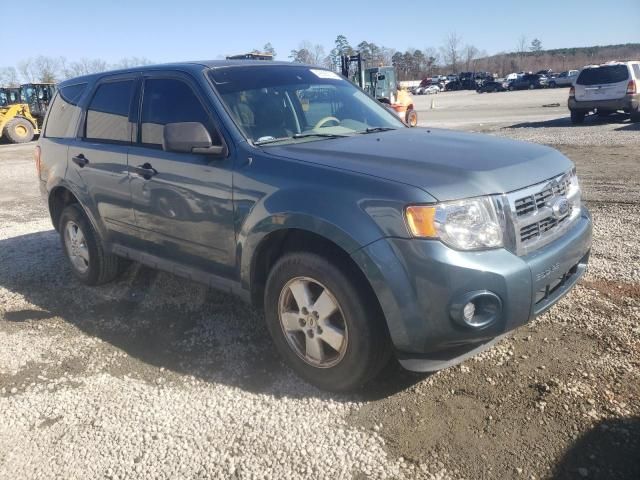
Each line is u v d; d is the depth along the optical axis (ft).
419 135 12.90
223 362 12.26
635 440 8.86
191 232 12.70
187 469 9.02
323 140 12.25
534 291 9.69
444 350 10.09
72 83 17.75
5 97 83.20
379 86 76.48
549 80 190.29
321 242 10.57
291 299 11.23
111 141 15.10
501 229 9.53
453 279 9.05
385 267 9.30
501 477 8.37
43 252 21.16
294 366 11.32
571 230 11.21
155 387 11.46
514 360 11.39
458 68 363.97
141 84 14.51
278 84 13.74
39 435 10.12
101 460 9.36
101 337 13.83
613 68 55.83
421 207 9.12
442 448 9.07
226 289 12.36
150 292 16.39
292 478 8.68
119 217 14.84
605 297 13.99
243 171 11.35
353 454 9.10
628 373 10.66
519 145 12.00
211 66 13.51
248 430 9.90
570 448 8.80
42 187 18.17
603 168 32.14
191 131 11.55
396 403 10.35
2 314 15.52
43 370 12.39
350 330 10.05
